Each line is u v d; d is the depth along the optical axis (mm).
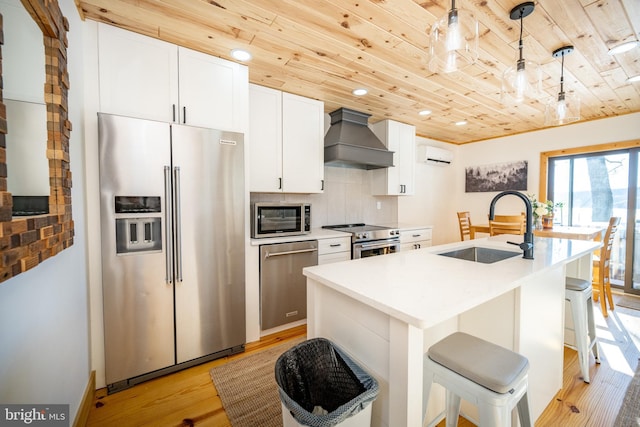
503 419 897
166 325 1878
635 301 3244
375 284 1141
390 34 1813
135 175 1739
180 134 1888
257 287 2379
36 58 1027
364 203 3982
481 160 4832
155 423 1493
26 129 981
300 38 1866
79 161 1536
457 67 1413
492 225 3229
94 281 1676
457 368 996
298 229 2783
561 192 4004
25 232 810
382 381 1036
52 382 1151
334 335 1283
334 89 2729
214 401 1664
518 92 1788
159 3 1529
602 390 1731
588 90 2689
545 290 1505
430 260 1596
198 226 1970
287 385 1136
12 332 884
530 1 1484
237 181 2141
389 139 3693
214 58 2098
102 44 1697
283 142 2775
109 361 1706
